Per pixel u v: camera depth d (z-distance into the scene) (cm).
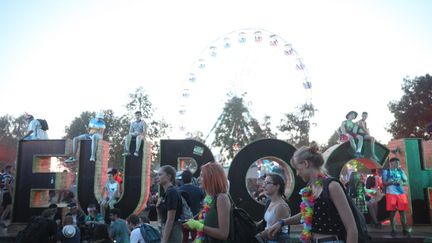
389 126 3806
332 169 1298
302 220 342
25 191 1357
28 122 1493
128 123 3662
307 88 2570
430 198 1294
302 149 344
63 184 1356
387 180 1131
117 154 3738
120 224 866
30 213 1335
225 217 381
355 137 1330
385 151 1341
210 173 400
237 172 1275
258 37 2544
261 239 407
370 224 1266
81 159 1360
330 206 312
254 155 1288
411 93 3656
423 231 1162
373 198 1256
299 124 3831
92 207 1212
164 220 523
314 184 335
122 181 1402
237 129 3472
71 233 840
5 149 5341
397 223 1325
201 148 1350
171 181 535
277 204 484
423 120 3553
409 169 1311
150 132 3675
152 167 3622
